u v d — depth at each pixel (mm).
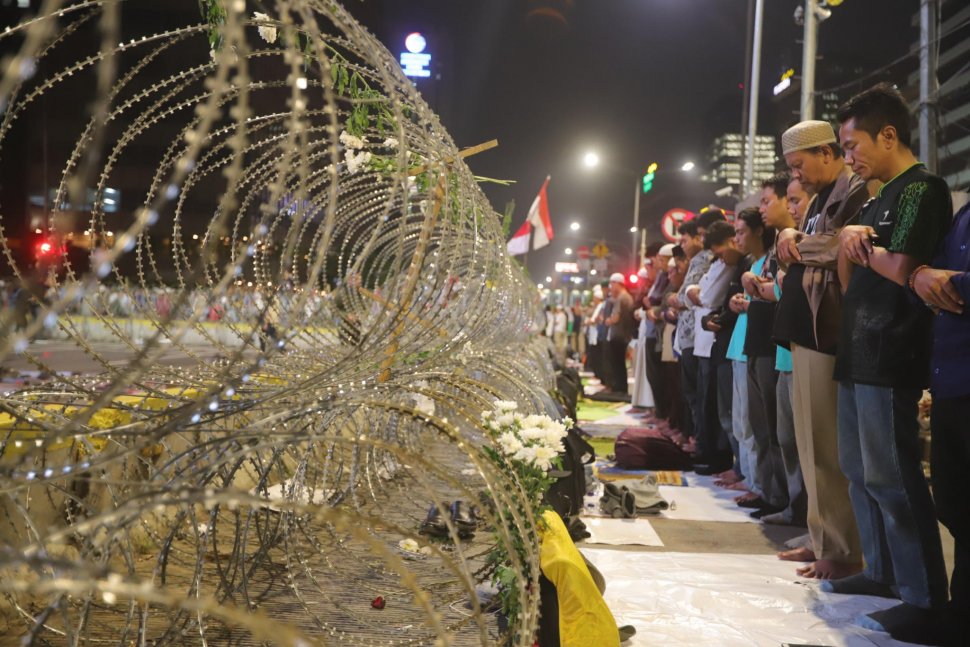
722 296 6039
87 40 10273
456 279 3623
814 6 11320
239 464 2578
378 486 4648
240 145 1158
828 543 3727
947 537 4535
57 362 10352
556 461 2973
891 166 3158
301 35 2592
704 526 4734
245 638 2643
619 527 4621
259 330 1495
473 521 3885
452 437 1983
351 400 2014
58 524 2803
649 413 10352
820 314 3691
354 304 3836
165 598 873
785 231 3834
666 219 12750
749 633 3008
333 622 2820
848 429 3410
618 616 3170
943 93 9508
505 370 4461
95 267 973
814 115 11531
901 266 2908
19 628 2557
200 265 1193
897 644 2930
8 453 2529
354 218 3750
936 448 3014
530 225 16672
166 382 2809
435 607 2916
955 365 2879
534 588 2059
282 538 3129
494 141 3893
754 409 5102
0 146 2141
